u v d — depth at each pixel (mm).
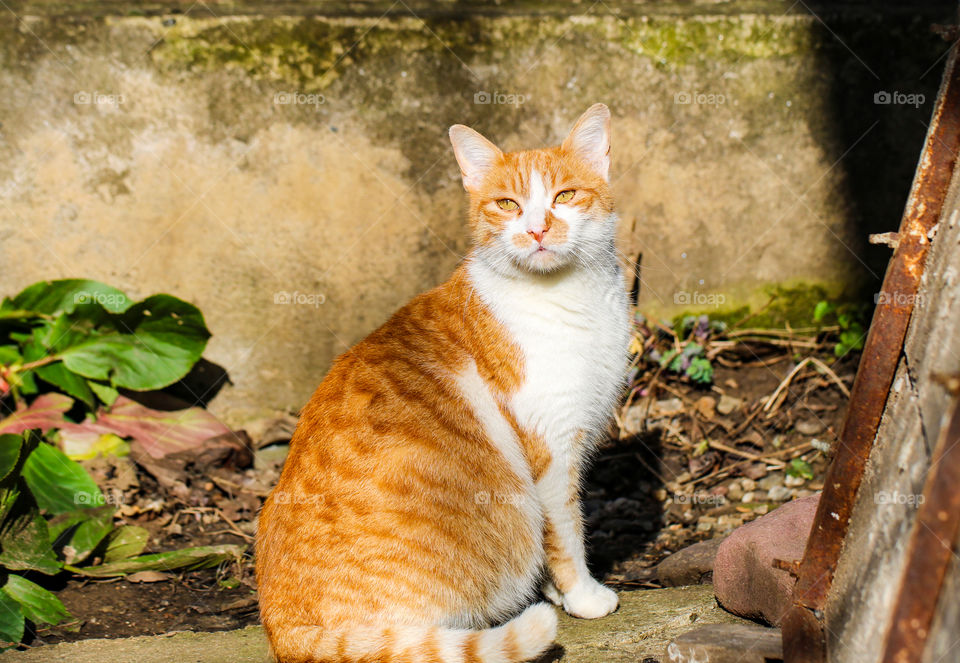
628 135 4266
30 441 3355
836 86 4281
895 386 2023
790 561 2150
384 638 2377
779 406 4191
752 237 4453
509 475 2756
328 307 4309
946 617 1596
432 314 2984
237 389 4359
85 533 3373
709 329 4508
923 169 2053
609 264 3021
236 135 4090
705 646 2197
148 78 3996
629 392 4258
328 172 4156
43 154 4027
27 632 2969
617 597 2898
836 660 1934
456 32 4070
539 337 2812
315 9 4027
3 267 4137
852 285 4543
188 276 4227
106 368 3996
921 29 4234
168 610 3129
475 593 2664
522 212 2900
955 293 1812
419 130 4152
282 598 2559
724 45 4199
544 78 4168
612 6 4156
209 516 3789
